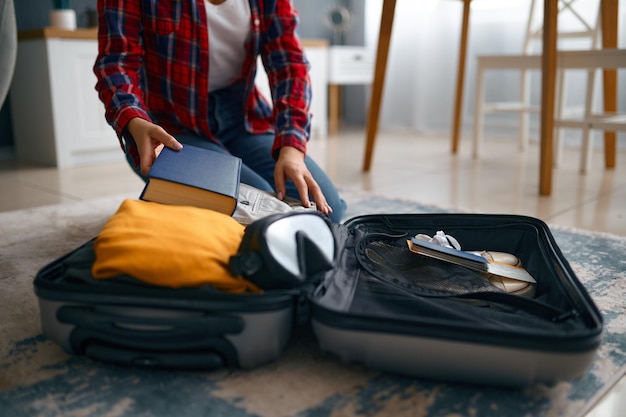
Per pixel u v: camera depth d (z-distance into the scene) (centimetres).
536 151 272
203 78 119
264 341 68
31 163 246
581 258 116
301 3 364
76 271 71
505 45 306
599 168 225
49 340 80
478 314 73
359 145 296
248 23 123
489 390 68
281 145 110
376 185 195
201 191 83
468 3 255
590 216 153
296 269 69
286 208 94
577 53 194
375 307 74
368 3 355
